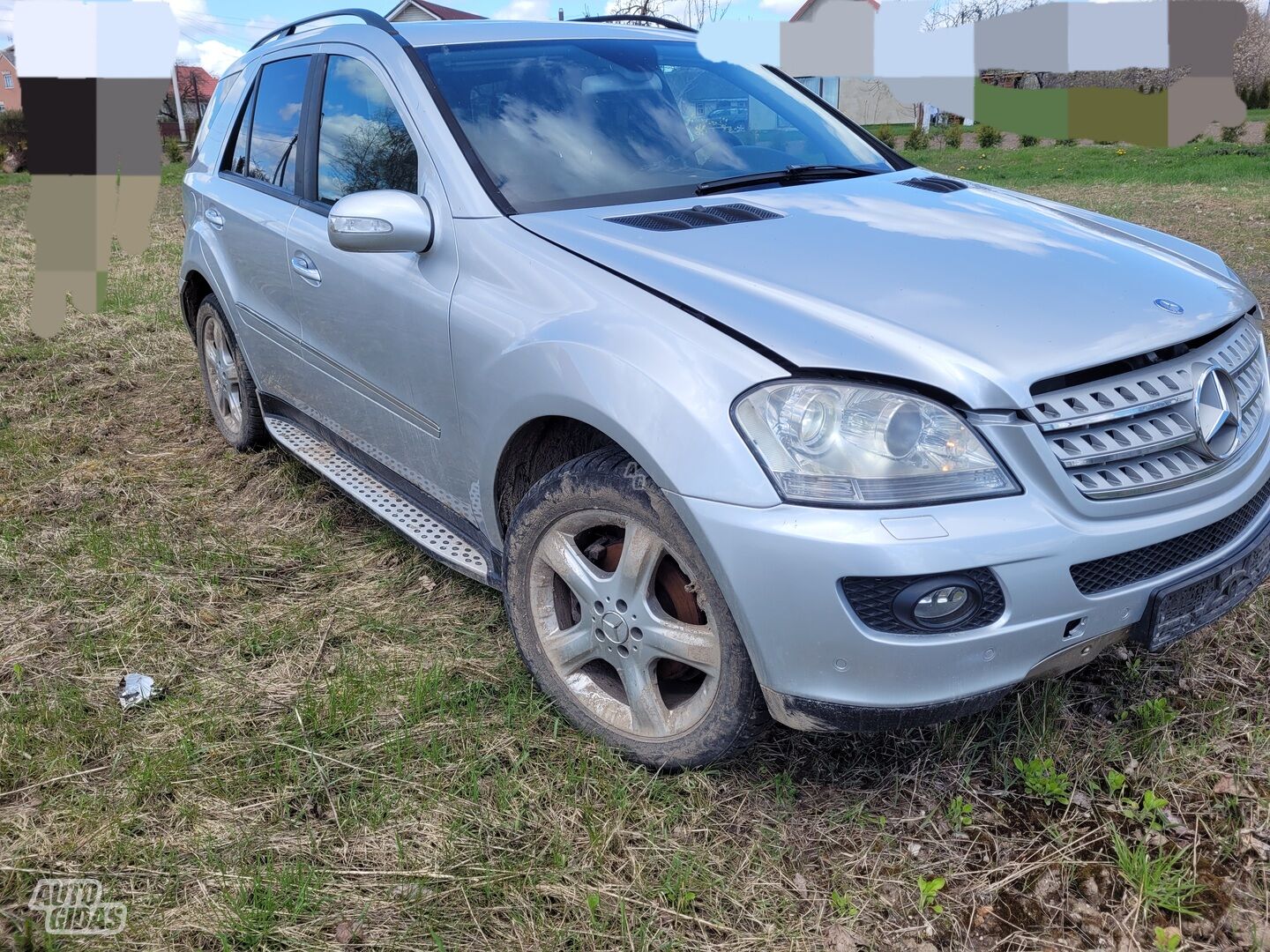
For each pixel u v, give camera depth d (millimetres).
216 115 4469
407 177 2908
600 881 2047
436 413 2785
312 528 3730
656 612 2238
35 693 2725
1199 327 2135
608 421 2123
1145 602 2016
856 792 2283
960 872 2064
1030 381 1901
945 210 2758
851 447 1879
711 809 2221
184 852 2139
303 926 1949
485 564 2814
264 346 3867
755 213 2627
